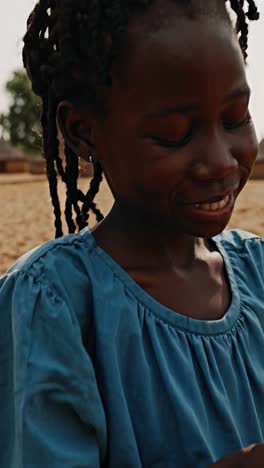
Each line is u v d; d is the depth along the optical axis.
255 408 1.52
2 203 23.19
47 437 1.31
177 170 1.28
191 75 1.24
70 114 1.39
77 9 1.31
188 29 1.25
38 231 14.35
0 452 1.42
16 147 59.34
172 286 1.49
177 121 1.26
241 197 23.38
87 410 1.33
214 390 1.44
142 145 1.29
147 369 1.40
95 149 1.40
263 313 1.62
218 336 1.50
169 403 1.39
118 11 1.25
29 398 1.31
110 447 1.38
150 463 1.38
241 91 1.29
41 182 40.31
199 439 1.37
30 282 1.40
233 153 1.33
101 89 1.32
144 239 1.47
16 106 50.44
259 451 1.30
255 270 1.68
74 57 1.33
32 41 1.50
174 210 1.33
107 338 1.38
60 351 1.35
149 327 1.42
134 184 1.33
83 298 1.42
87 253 1.47
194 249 1.57
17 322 1.37
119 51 1.27
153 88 1.25
